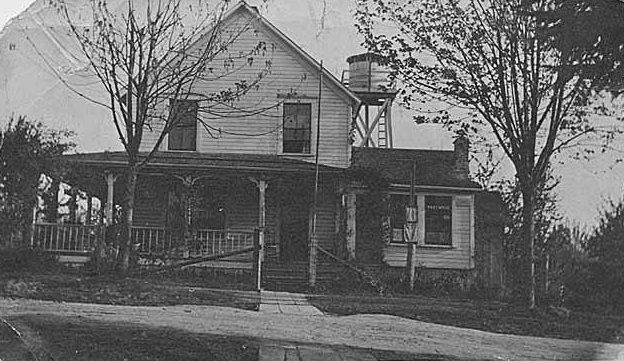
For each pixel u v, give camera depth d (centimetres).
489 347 974
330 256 1780
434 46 1379
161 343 795
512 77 1333
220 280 1709
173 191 1970
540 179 1423
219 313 1101
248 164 1934
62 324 859
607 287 1469
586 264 1538
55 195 1708
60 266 1558
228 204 2034
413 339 991
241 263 1916
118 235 1647
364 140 2458
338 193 2038
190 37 1438
